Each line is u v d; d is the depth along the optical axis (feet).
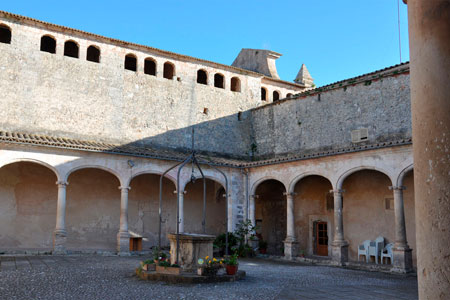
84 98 70.44
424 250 8.50
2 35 75.15
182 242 40.06
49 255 56.54
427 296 8.33
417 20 9.16
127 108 74.18
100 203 69.82
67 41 71.15
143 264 39.40
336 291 34.83
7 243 61.26
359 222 65.46
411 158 51.47
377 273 50.93
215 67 85.51
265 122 84.38
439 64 8.63
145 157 65.41
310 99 75.72
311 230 72.95
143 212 73.87
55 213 65.87
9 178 62.75
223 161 74.74
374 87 66.18
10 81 64.69
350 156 58.08
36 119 65.67
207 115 82.58
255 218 80.43
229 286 35.12
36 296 28.30
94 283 34.42
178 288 33.22
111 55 74.28
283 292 33.14
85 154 61.36
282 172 67.62
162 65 79.41
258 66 99.86
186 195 79.25
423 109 8.80
